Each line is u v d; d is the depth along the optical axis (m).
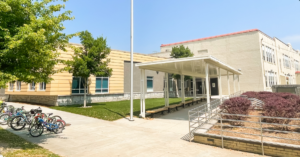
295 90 15.29
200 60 9.57
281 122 6.56
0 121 9.87
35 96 18.86
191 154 5.26
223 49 27.02
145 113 11.72
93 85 19.34
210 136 6.11
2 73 5.01
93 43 15.07
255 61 24.41
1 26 5.35
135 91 23.39
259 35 24.52
